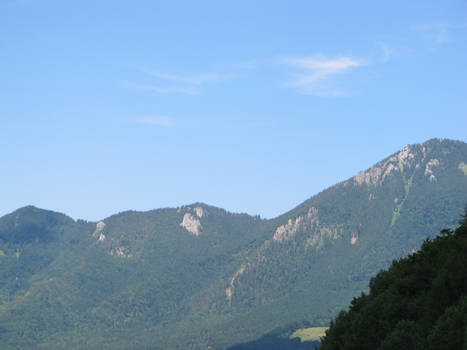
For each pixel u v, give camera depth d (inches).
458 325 3440.0
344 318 4581.7
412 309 4069.9
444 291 4052.7
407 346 3521.2
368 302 4544.8
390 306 4082.2
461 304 3595.0
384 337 3973.9
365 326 4097.0
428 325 3878.0
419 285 4473.4
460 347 3395.7
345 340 4242.1
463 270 4109.3
